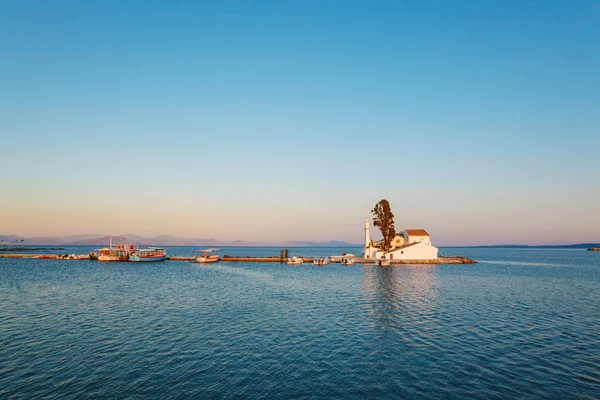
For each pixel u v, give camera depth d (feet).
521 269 367.25
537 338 103.60
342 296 177.27
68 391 69.92
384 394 68.90
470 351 92.43
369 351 92.68
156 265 408.05
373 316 131.54
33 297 170.81
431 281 241.76
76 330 111.65
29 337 104.01
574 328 114.52
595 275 299.58
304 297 174.40
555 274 307.78
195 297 173.99
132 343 98.84
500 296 177.68
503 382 73.97
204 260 447.01
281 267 378.53
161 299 167.53
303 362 85.15
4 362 84.69
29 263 431.43
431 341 100.89
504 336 105.60
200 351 92.58
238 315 133.28
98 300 163.84
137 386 72.23
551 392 69.41
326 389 71.10
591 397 67.31
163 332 109.70
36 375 77.41
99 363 84.33
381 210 421.59
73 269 343.67
